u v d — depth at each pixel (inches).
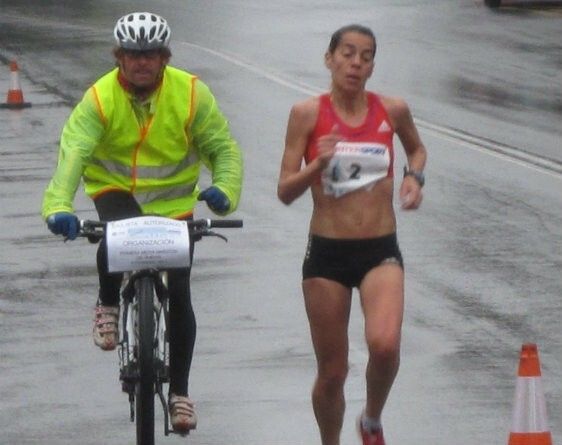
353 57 898.7
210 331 1325.0
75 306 1432.1
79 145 917.2
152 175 944.3
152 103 923.4
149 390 880.9
